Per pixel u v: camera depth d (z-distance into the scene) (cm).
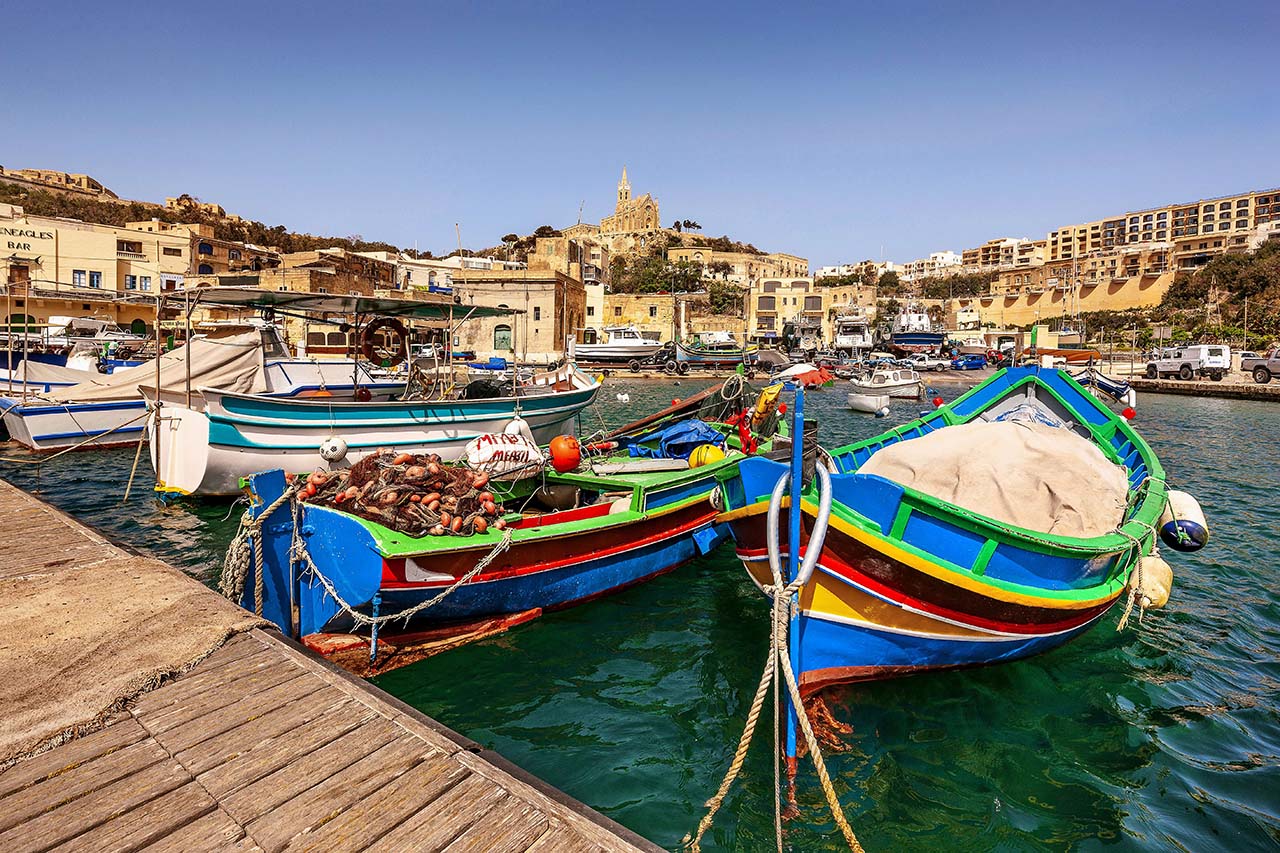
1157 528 831
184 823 338
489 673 691
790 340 6825
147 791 360
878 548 559
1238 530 1216
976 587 587
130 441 1828
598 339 6044
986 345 7425
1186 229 12775
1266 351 5966
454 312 1572
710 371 5503
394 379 2036
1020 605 613
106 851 318
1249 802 497
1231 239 9750
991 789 512
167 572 671
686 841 459
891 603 585
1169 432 2627
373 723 427
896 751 555
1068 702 632
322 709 442
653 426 1408
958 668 659
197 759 388
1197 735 582
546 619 813
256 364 1609
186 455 1256
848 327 7119
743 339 7662
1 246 4394
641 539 908
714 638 773
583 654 733
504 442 962
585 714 619
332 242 9606
